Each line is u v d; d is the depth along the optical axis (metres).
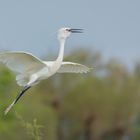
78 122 47.38
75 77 46.97
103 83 47.34
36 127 18.14
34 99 39.50
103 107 47.06
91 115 47.16
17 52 16.38
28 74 16.89
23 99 38.50
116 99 47.03
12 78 35.28
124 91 47.31
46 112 38.47
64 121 47.34
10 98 34.53
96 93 46.69
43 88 46.19
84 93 46.69
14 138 34.19
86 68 17.67
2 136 34.50
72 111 46.97
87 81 46.75
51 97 46.50
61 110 46.91
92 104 46.88
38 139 18.09
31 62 16.70
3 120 34.62
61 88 46.78
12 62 16.66
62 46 17.22
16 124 34.19
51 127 38.44
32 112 37.84
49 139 38.25
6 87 35.19
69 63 17.44
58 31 17.30
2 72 35.19
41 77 16.89
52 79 46.25
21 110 36.66
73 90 46.72
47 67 16.88
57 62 17.03
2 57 16.50
